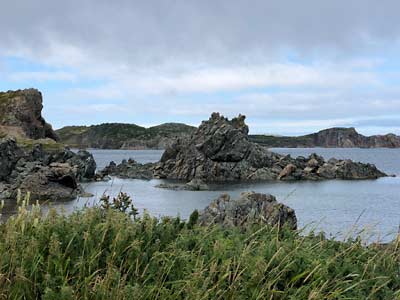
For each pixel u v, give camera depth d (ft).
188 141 325.21
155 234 21.79
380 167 465.47
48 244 18.88
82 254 18.72
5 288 16.92
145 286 17.69
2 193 164.45
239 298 17.22
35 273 17.29
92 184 249.96
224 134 315.78
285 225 24.58
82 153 288.92
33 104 521.24
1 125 481.87
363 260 21.93
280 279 18.47
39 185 171.22
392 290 19.92
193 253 19.94
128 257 19.24
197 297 16.42
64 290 15.88
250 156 318.65
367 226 26.81
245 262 18.79
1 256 17.74
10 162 208.13
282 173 304.71
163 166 327.67
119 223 20.81
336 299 18.07
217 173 307.58
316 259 19.93
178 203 171.01
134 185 251.60
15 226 20.17
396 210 155.33
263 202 46.96
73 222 21.13
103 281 17.06
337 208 160.76
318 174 311.68
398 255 22.38
